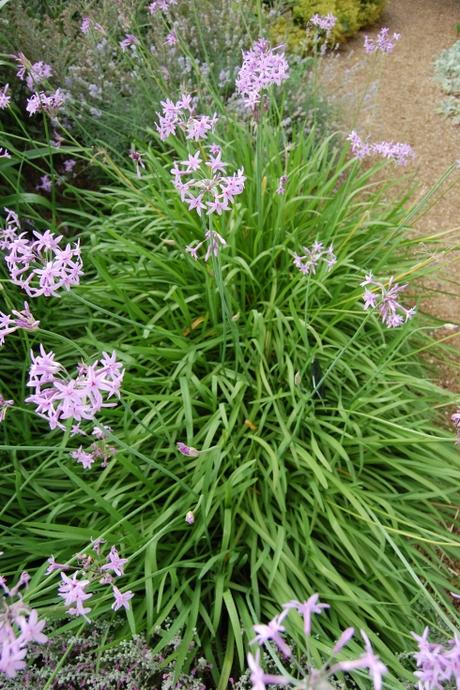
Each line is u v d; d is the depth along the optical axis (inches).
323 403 100.8
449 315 146.8
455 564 100.3
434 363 134.6
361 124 199.6
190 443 89.9
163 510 89.7
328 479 94.5
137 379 100.3
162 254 120.0
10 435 103.3
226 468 92.7
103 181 166.2
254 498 92.5
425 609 88.4
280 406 101.8
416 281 151.4
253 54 99.8
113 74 165.3
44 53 157.2
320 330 116.6
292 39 235.3
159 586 83.2
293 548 91.2
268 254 119.7
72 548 87.7
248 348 109.9
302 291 115.5
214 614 79.0
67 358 115.0
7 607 50.1
